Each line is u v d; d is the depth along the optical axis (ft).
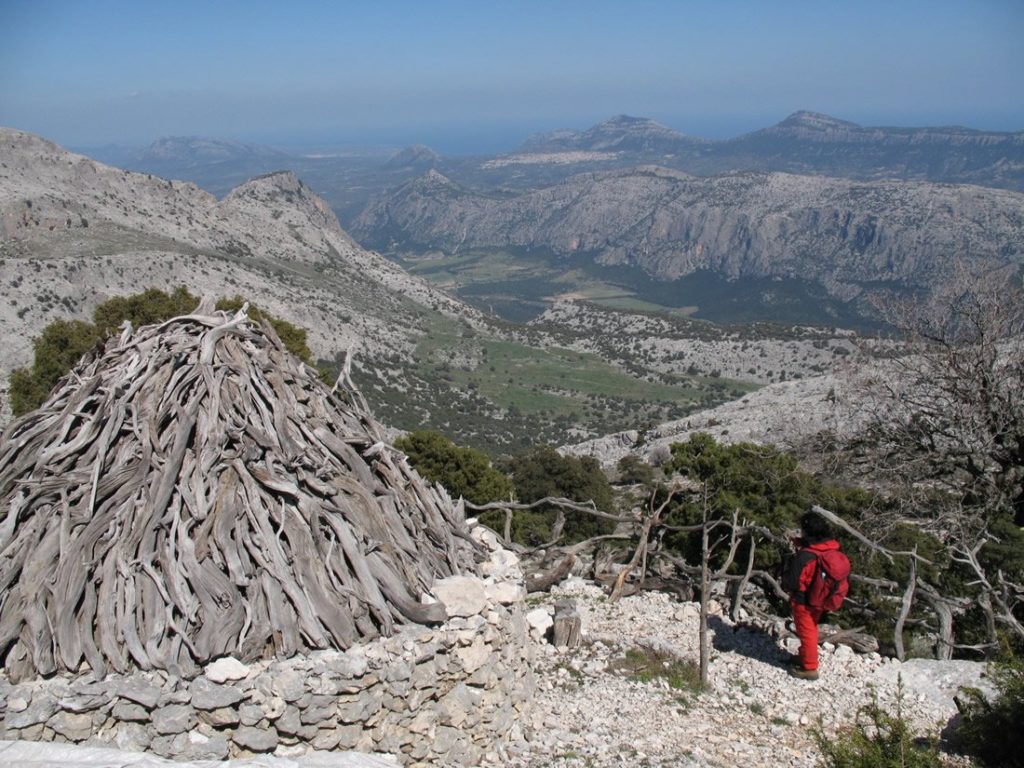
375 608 21.66
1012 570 51.16
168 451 22.62
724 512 52.80
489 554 29.07
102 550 20.68
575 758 24.04
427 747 21.62
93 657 19.43
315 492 23.52
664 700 29.32
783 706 29.81
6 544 21.34
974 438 65.92
